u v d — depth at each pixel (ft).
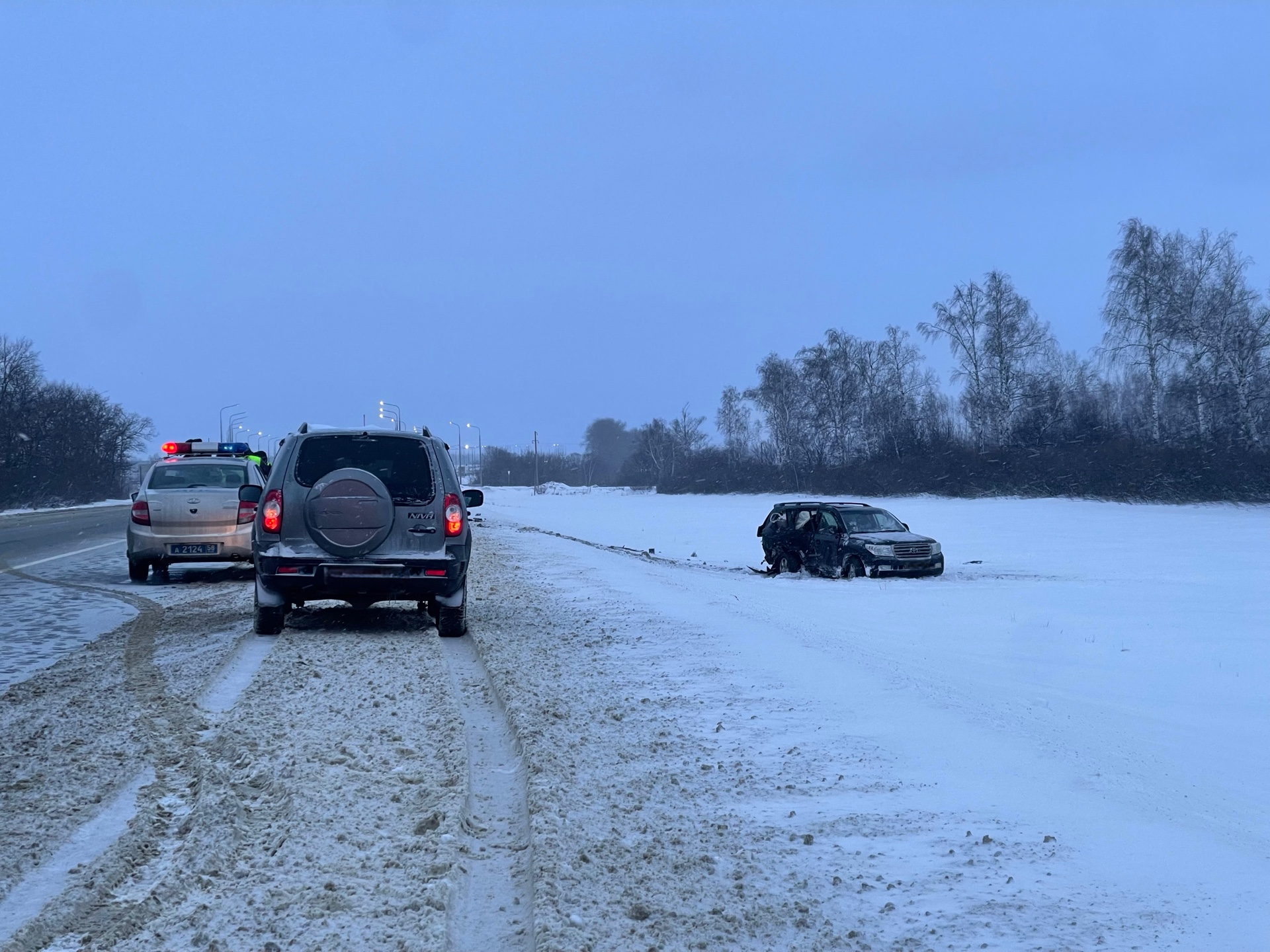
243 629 37.65
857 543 71.97
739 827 16.52
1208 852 15.67
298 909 13.26
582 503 255.70
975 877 14.56
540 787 18.24
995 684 30.60
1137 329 208.95
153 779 19.10
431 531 34.96
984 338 238.68
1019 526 139.85
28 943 12.25
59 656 33.17
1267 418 197.36
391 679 28.17
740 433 349.61
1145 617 48.44
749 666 30.01
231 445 67.82
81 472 277.64
